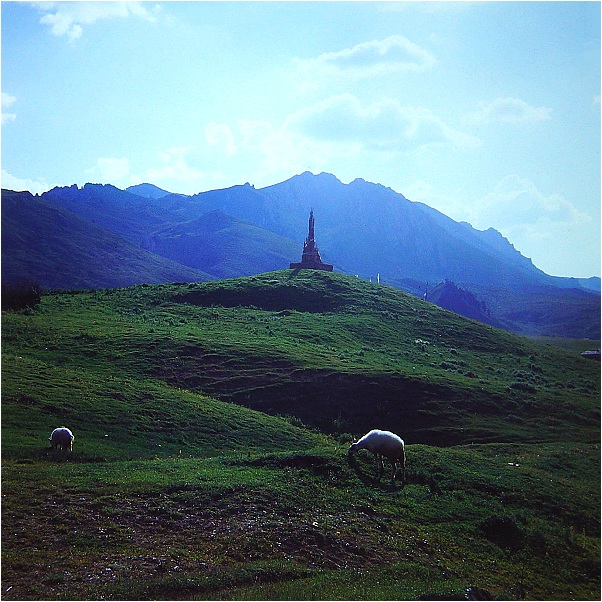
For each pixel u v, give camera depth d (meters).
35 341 57.34
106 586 17.11
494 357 79.50
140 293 90.94
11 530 20.03
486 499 30.00
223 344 62.62
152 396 44.62
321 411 51.22
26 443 32.09
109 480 25.44
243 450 38.16
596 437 51.47
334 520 24.11
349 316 85.31
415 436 48.62
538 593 22.28
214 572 18.69
